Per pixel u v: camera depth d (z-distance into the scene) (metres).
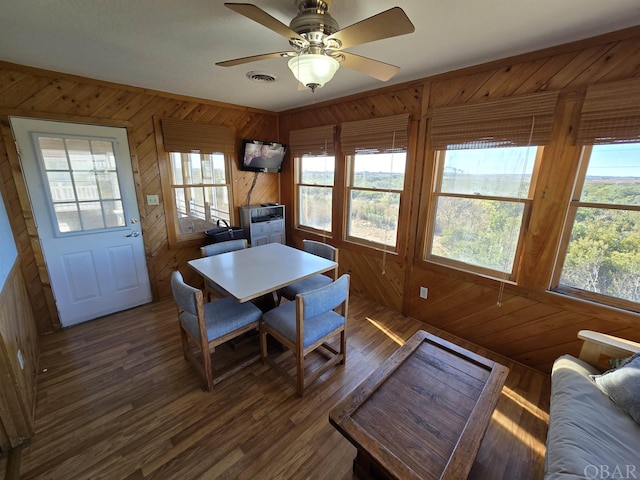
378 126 2.83
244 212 3.76
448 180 2.53
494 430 1.70
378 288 3.24
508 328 2.31
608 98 1.66
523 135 1.99
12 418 1.54
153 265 3.21
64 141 2.50
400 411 1.33
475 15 1.46
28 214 2.41
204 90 2.89
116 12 1.45
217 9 1.42
